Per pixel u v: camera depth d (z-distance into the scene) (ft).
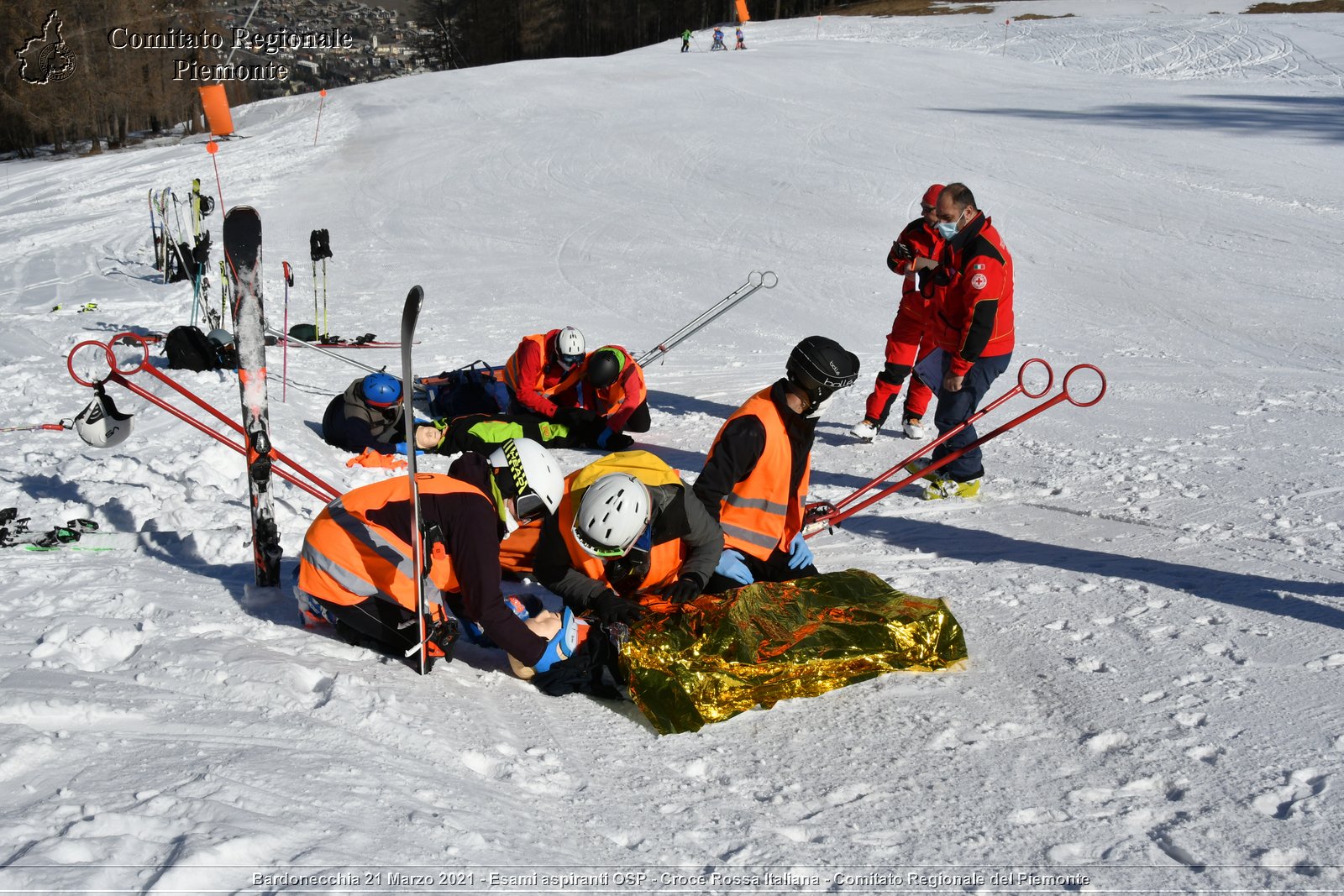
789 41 160.86
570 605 11.96
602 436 25.81
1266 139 82.79
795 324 44.16
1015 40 152.46
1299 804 8.61
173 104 151.74
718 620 11.12
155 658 10.85
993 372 20.62
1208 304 45.37
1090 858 8.06
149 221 73.26
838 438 26.27
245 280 12.71
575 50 281.13
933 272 20.66
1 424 25.20
